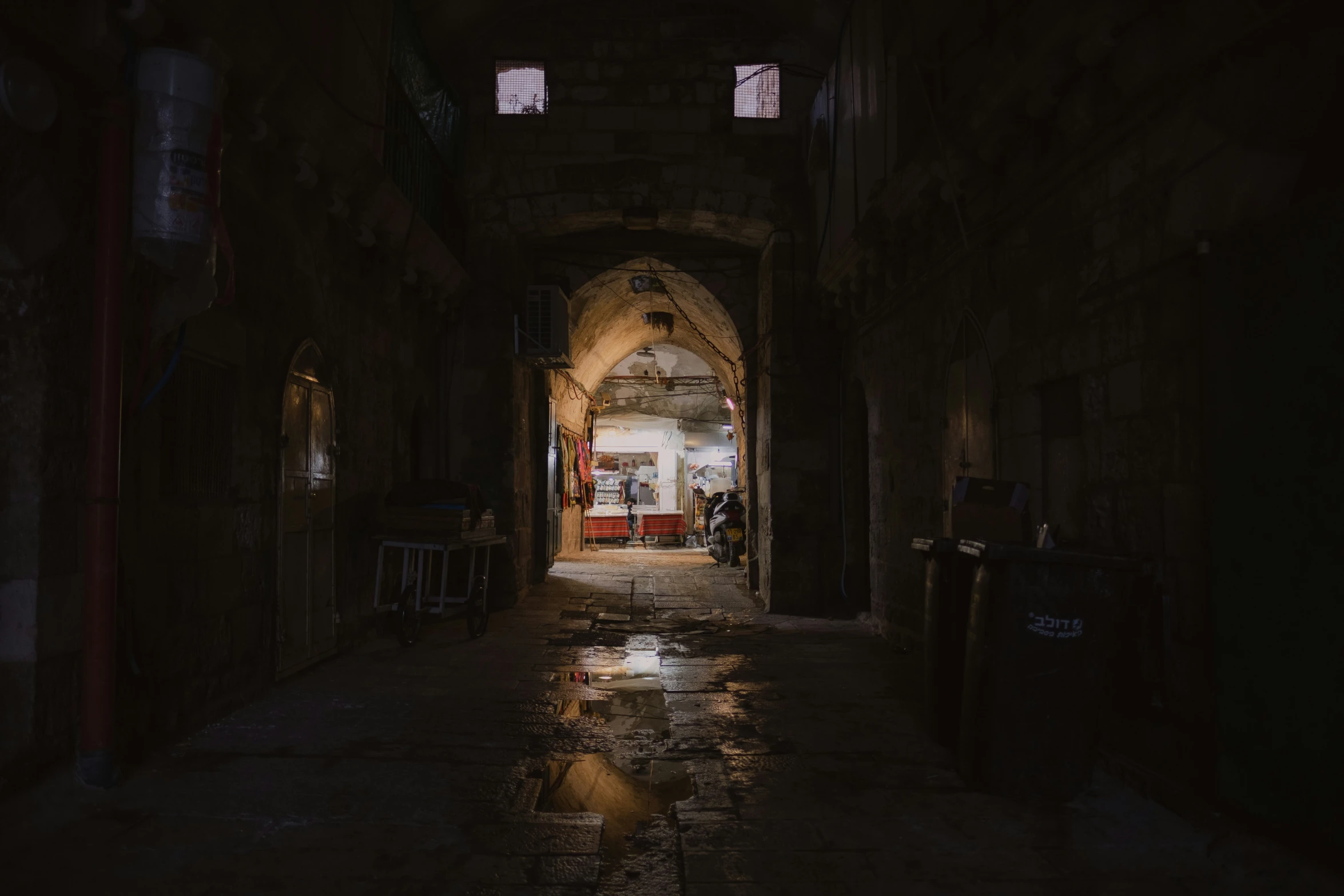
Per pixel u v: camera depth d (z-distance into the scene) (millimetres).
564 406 16578
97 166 3723
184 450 4531
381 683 5918
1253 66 3371
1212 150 3588
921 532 7625
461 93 10906
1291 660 3000
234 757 4137
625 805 3740
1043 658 3727
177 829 3244
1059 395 5105
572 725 4941
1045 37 4520
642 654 7438
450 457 10625
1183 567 3748
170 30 4043
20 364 3396
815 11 9945
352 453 7191
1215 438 3396
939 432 7156
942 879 2947
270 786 3744
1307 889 2742
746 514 13555
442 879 2889
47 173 3434
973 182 6109
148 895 2711
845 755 4414
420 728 4777
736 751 4484
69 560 3545
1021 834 3334
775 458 10797
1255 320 3195
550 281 12305
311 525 6246
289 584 5859
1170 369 3863
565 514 17531
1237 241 3301
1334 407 2859
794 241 10930
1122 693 3875
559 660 7043
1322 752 2859
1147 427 4039
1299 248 3006
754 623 9531
